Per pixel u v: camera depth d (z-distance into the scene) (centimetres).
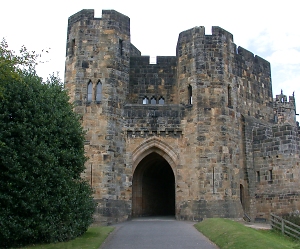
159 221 3444
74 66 3631
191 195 3509
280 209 3738
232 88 3769
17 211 2103
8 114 2147
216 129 3566
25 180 2073
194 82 3669
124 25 3794
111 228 2814
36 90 2334
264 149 3931
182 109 3697
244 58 4312
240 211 3538
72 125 2475
